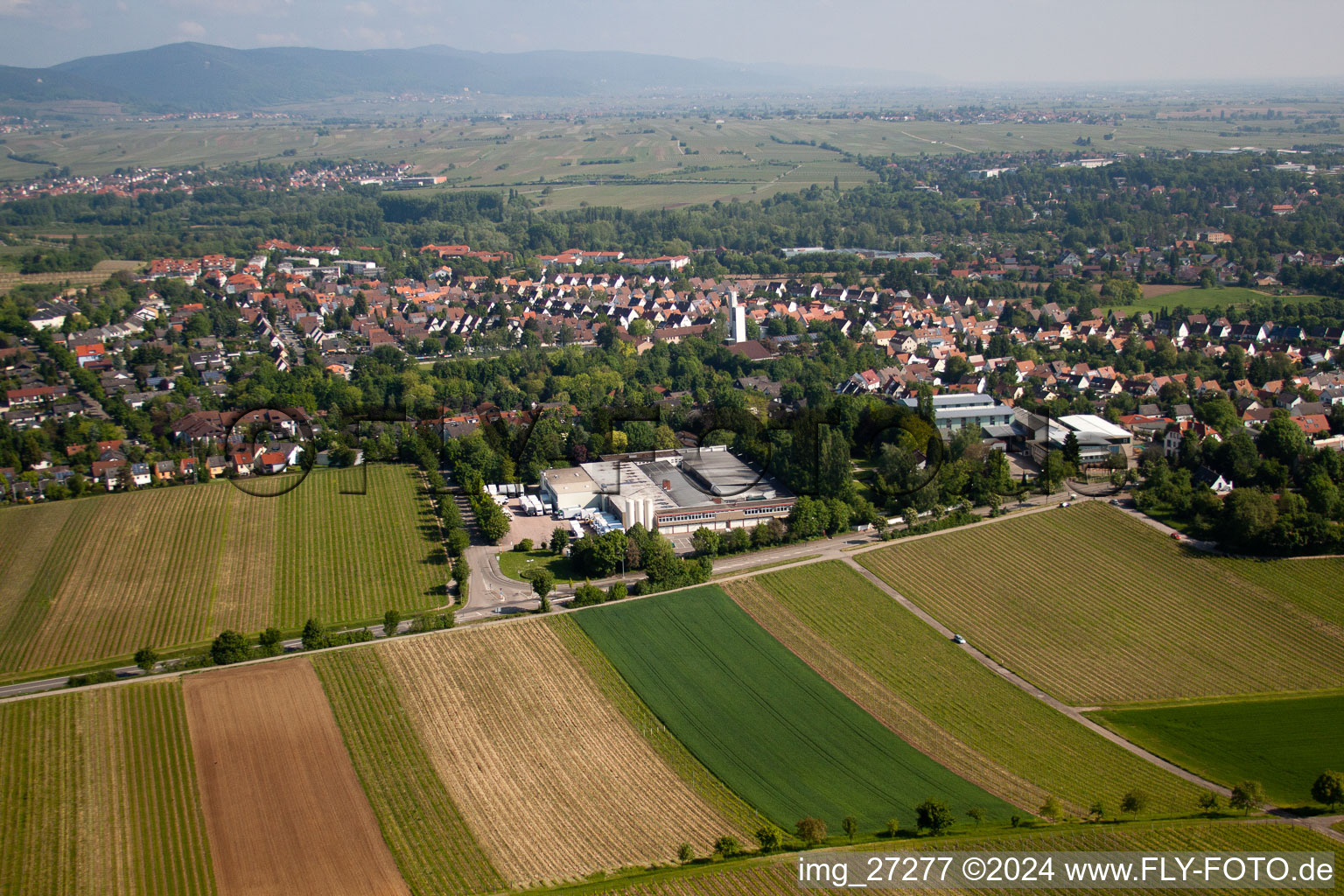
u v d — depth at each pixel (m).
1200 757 160.38
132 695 172.00
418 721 167.38
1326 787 142.75
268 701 171.25
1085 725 169.62
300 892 131.00
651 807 148.62
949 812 141.00
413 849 139.25
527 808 148.12
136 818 144.62
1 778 151.88
